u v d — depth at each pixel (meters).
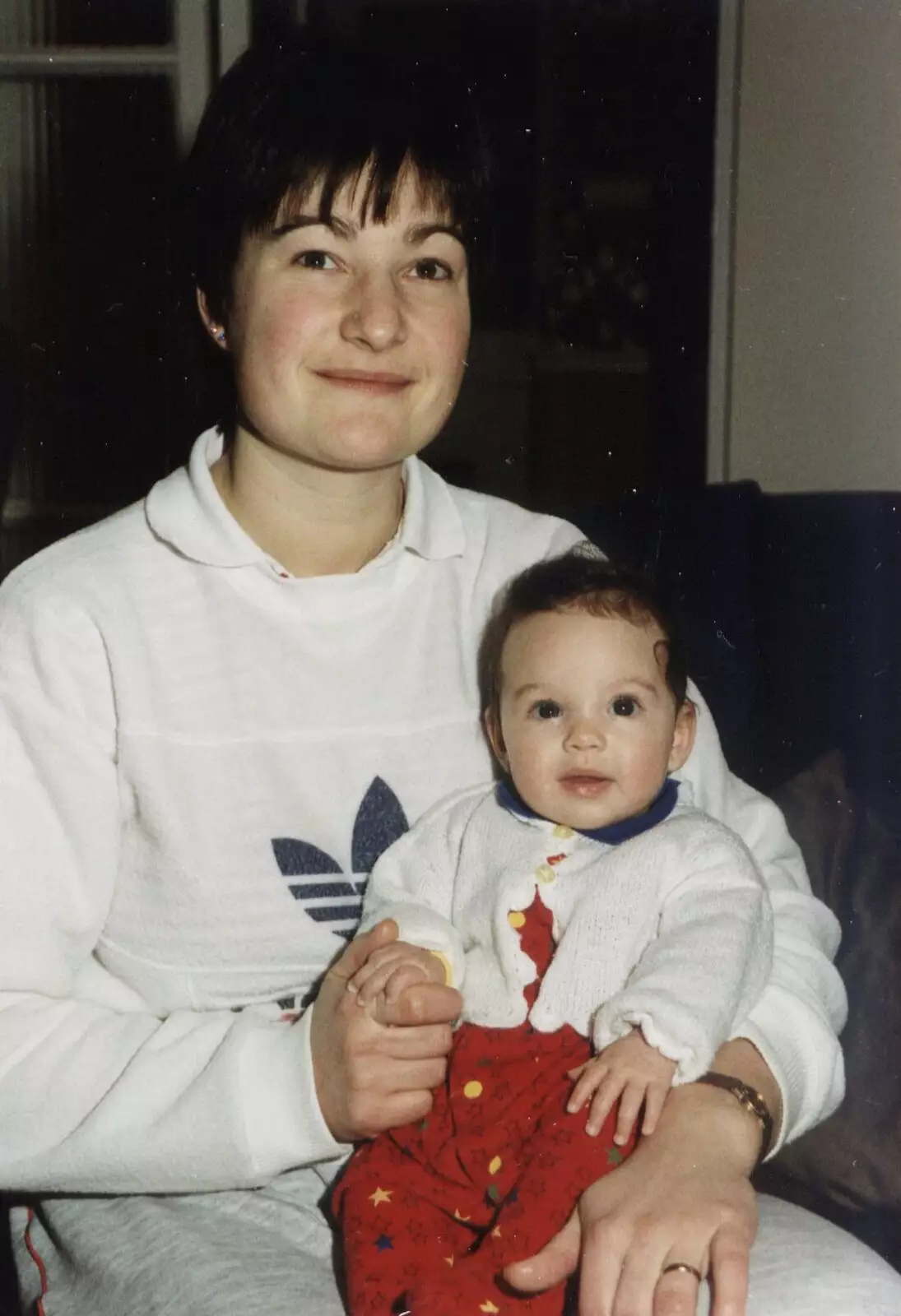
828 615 1.94
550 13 3.26
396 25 3.09
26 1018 1.18
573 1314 1.05
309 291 1.18
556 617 1.28
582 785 1.25
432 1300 1.02
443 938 1.21
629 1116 1.05
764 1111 1.10
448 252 1.22
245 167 1.17
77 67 2.88
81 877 1.20
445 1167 1.14
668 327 3.37
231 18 2.77
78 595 1.21
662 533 1.98
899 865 1.60
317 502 1.26
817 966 1.26
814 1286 1.02
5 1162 1.14
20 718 1.18
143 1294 1.10
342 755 1.25
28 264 2.99
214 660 1.22
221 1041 1.15
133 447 3.07
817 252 3.04
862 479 3.08
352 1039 1.09
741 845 1.24
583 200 3.38
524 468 3.50
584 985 1.19
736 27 3.05
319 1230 1.17
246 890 1.22
